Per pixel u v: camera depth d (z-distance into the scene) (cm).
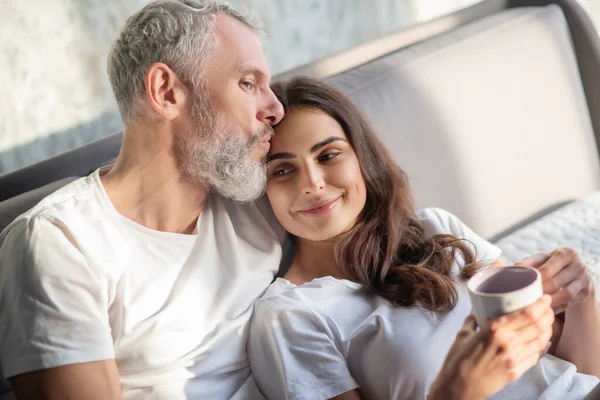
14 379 106
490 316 102
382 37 186
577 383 119
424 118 167
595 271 150
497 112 180
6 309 108
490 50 183
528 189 185
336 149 126
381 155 132
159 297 118
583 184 198
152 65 117
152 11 120
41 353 104
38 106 220
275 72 272
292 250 140
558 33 197
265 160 126
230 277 126
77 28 224
